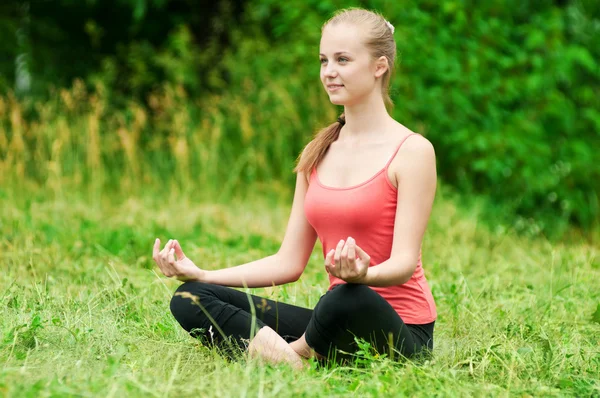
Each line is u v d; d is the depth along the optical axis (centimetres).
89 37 1596
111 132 1300
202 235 913
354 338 427
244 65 1332
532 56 1258
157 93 1509
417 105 1195
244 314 448
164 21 1606
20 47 1523
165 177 1244
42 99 1455
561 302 643
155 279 673
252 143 1271
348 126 457
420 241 438
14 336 469
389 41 452
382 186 439
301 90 1252
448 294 652
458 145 1208
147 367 430
